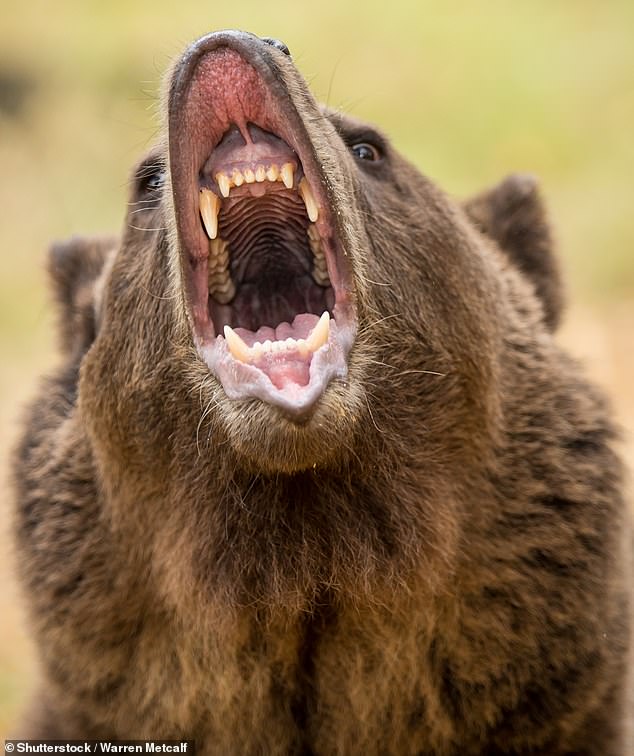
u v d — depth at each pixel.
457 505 9.81
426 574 9.64
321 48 35.78
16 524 10.96
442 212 10.43
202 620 9.91
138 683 10.37
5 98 32.25
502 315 10.59
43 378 11.68
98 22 35.50
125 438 9.93
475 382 9.91
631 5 37.69
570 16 37.59
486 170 31.56
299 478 9.26
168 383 9.58
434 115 33.41
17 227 28.50
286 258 10.56
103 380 10.07
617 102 33.41
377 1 38.25
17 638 15.43
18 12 36.41
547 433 10.24
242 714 10.20
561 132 32.28
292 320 10.62
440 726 10.07
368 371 9.25
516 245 12.04
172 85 8.70
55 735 11.16
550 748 10.12
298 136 8.63
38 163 29.88
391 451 9.45
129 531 10.12
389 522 9.52
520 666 9.91
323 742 10.25
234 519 9.51
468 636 9.91
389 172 10.36
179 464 9.67
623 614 10.28
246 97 8.90
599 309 24.72
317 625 9.87
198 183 9.09
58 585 10.45
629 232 27.28
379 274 9.65
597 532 10.09
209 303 10.18
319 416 8.37
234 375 8.62
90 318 11.39
